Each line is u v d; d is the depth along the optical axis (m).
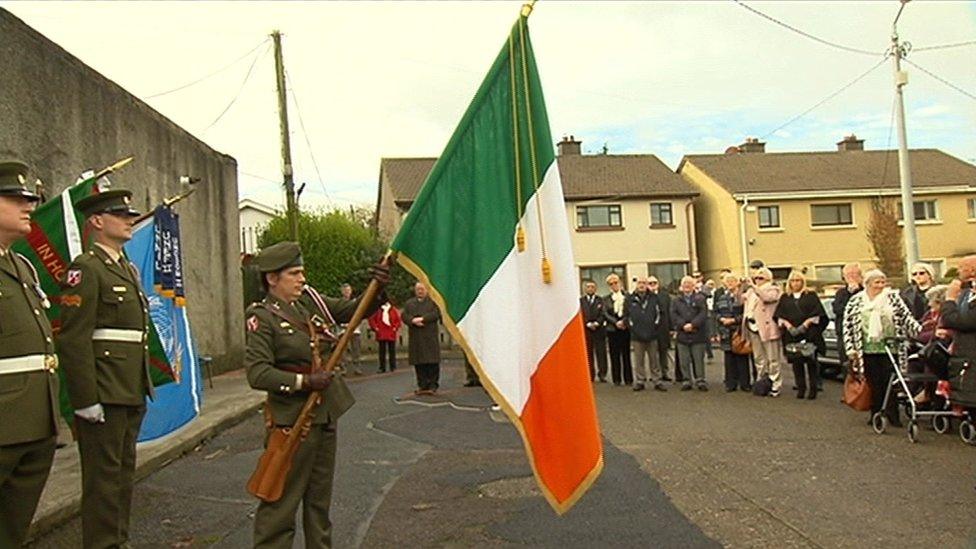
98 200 5.52
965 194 36.19
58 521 6.38
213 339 17.56
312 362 4.72
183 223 16.06
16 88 10.12
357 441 9.93
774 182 35.84
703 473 7.77
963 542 5.57
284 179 24.48
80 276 5.27
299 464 4.63
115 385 5.35
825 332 15.00
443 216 4.32
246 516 6.73
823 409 11.49
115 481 5.41
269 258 4.76
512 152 4.23
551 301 4.07
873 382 9.82
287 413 4.65
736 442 9.23
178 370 7.23
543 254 4.08
